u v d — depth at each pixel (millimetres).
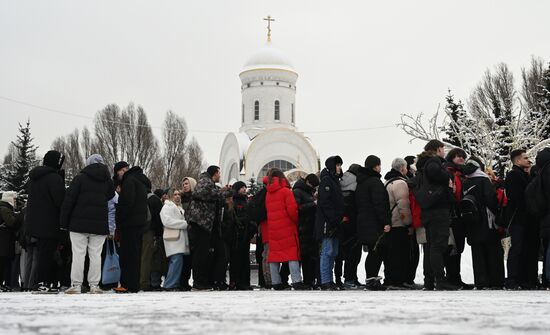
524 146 24703
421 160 10164
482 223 10070
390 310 4762
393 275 10711
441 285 9398
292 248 10969
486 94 38719
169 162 59094
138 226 10008
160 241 12547
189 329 3447
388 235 10727
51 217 9609
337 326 3576
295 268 10930
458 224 10492
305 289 10891
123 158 56594
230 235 12484
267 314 4445
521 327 3508
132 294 8742
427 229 9555
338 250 11352
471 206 10000
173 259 11742
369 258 10664
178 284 11766
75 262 9430
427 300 6082
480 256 10219
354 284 11562
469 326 3562
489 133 25438
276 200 11086
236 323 3787
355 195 10836
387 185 10953
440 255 9398
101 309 5062
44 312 4762
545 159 9352
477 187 10164
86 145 56750
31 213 9547
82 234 9484
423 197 9430
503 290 9445
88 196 9438
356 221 10789
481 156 25344
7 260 13367
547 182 9211
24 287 12586
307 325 3645
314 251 11781
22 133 44125
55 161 10000
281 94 57312
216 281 11633
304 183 11984
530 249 10094
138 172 10328
